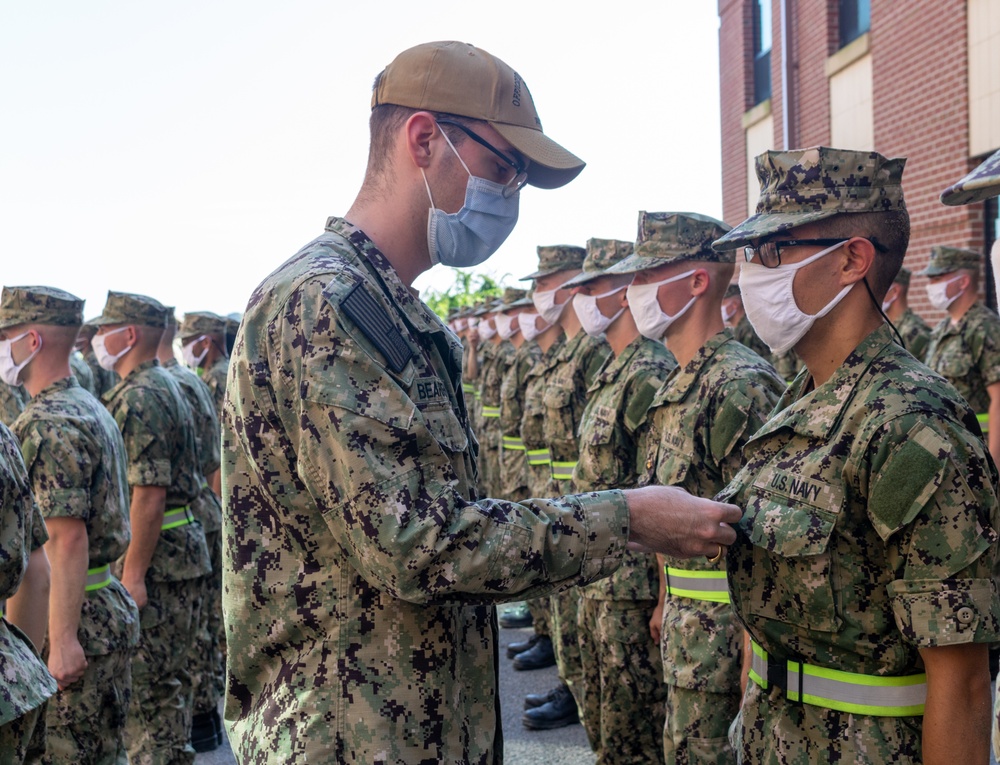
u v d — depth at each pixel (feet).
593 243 14.85
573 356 18.34
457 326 47.32
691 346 11.08
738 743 7.14
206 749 17.44
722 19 45.42
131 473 14.26
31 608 9.35
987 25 26.03
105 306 15.24
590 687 13.62
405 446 5.56
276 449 5.80
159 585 14.76
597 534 5.76
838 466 6.22
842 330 6.66
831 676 6.40
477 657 6.37
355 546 5.51
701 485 10.17
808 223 6.61
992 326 21.94
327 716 5.79
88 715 11.35
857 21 33.96
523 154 6.33
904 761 6.19
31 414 11.02
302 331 5.62
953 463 5.74
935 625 5.69
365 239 6.25
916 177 29.63
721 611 10.05
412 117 6.23
